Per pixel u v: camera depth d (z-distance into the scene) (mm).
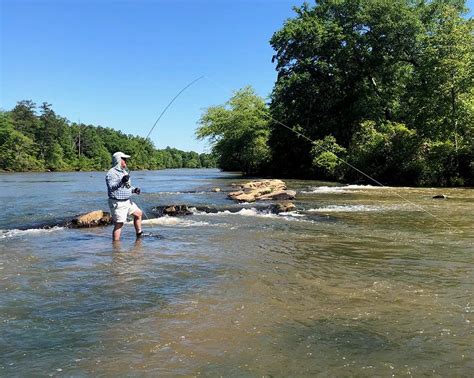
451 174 24484
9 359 3113
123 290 4742
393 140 28062
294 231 8664
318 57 37219
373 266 5754
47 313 4035
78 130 109562
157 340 3426
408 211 12008
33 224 9750
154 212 11805
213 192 19484
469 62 24875
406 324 3734
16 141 82438
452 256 6324
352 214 11406
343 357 3125
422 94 26719
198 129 54531
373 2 33375
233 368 2965
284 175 42062
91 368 2975
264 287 4836
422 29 32281
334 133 36188
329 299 4414
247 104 49969
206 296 4527
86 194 19031
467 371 2916
